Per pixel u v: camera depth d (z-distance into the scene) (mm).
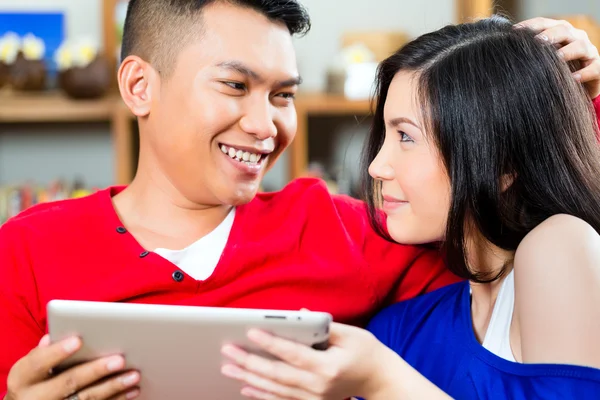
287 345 982
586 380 1003
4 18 2902
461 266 1207
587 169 1196
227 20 1239
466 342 1227
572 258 1062
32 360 1023
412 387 1068
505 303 1215
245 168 1283
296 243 1375
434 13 3061
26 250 1303
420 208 1219
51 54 2922
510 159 1165
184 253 1326
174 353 1013
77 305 984
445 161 1182
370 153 1370
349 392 1061
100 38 2945
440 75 1183
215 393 1074
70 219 1338
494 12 2861
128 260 1290
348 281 1369
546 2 3059
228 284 1309
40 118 2629
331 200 1460
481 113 1158
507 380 1122
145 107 1321
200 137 1257
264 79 1251
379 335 1374
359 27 3070
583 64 1339
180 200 1359
